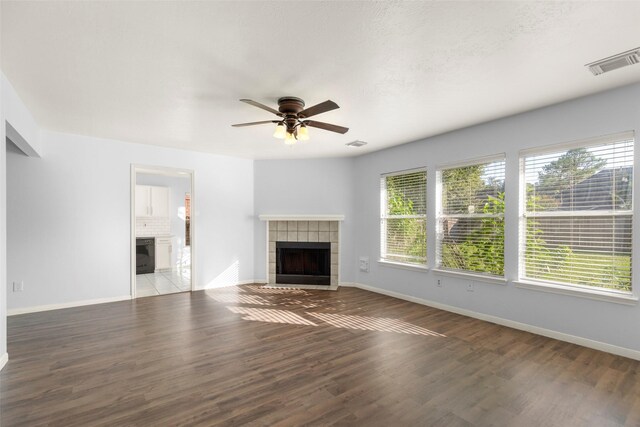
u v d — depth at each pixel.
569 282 3.21
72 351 2.95
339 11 1.77
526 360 2.78
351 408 2.09
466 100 3.11
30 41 2.06
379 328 3.59
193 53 2.22
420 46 2.13
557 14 1.80
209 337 3.30
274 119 3.65
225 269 5.77
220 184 5.70
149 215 7.48
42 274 4.20
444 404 2.13
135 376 2.49
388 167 5.16
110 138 4.57
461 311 4.13
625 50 2.18
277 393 2.26
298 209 6.01
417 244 4.78
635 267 2.79
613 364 2.69
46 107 3.27
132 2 1.68
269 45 2.11
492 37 2.03
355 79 2.63
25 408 2.07
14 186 4.03
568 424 1.93
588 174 3.09
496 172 3.81
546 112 3.31
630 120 2.79
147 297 4.96
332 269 5.87
